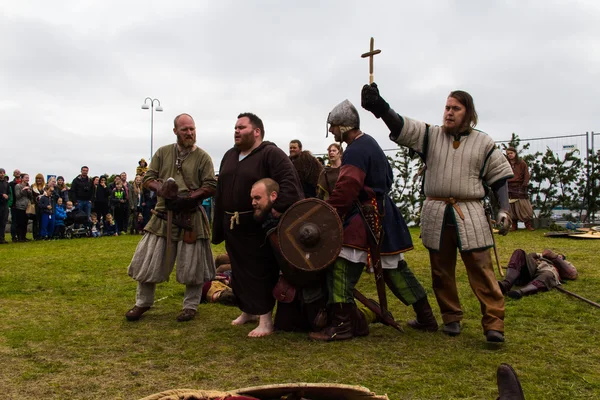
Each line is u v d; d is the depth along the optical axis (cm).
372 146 452
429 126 454
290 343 440
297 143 780
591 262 806
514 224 1418
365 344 433
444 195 444
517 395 249
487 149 437
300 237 429
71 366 383
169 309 568
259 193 457
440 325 491
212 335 463
